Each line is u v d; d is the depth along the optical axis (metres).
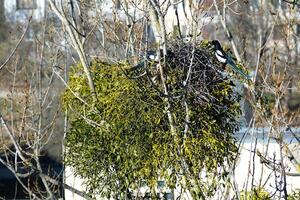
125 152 9.54
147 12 9.70
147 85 9.33
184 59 9.04
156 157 9.34
